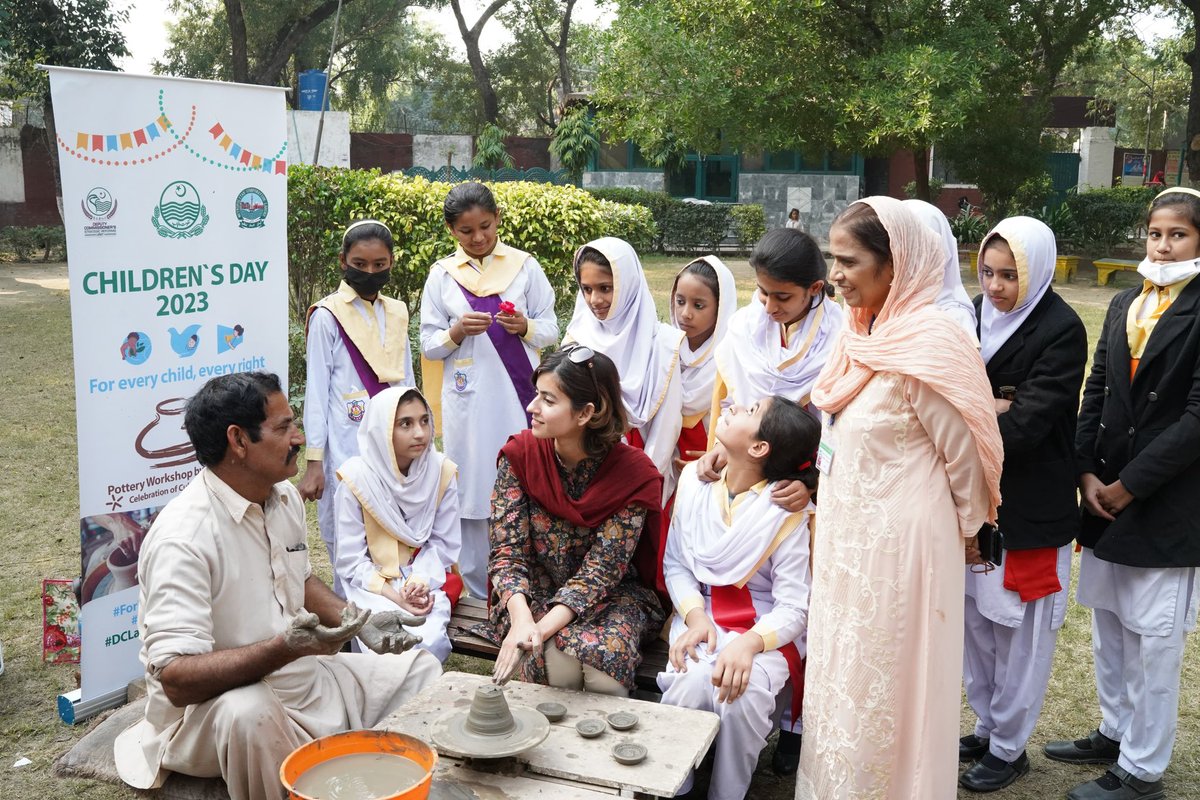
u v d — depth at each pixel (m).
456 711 2.73
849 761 2.61
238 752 2.59
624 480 3.21
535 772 2.53
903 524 2.52
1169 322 3.13
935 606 2.53
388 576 3.74
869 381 2.57
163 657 2.58
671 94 14.59
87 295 3.52
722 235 21.34
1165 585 3.13
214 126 3.78
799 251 3.23
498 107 33.91
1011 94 15.74
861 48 14.84
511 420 4.46
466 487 4.48
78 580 4.04
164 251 3.71
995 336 3.25
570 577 3.30
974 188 25.38
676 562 3.32
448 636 3.57
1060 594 3.26
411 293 9.05
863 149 15.20
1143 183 28.20
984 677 3.47
